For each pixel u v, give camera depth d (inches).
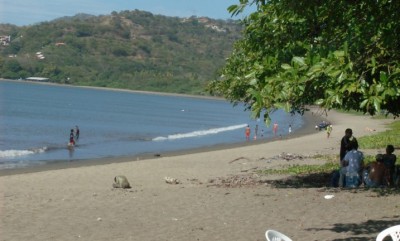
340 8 315.0
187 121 3863.2
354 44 292.7
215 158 1339.8
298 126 3189.0
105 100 5989.2
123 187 743.7
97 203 597.3
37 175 966.4
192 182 839.7
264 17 351.9
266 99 245.1
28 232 451.8
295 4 309.7
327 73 237.8
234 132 2763.3
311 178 826.8
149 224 482.6
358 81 242.4
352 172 677.9
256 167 1077.8
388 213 495.8
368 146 1407.5
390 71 287.9
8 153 1563.7
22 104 4259.4
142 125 3211.1
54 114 3577.8
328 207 534.9
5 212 535.5
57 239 428.5
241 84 665.0
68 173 1002.1
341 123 3002.0
